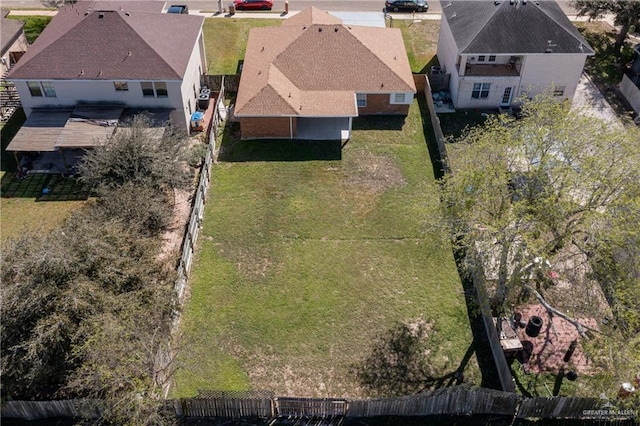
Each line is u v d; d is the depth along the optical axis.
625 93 43.88
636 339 20.78
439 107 42.78
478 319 27.88
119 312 22.66
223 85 43.25
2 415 23.16
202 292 28.89
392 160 37.59
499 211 24.53
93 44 37.16
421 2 55.88
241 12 55.62
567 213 23.22
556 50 39.69
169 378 23.52
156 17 40.97
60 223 32.09
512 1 41.34
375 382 25.27
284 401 23.14
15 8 54.94
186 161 33.72
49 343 21.86
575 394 24.77
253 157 37.56
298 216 33.34
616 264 22.81
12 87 42.50
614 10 46.16
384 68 41.03
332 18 46.38
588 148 24.78
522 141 25.09
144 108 37.78
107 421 22.67
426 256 30.47
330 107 38.50
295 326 27.44
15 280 22.20
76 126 35.66
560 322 27.59
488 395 23.11
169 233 31.78
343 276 29.92
